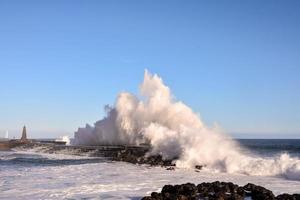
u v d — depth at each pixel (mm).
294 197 18016
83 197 20250
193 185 19875
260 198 18484
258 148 66625
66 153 54312
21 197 20312
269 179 26766
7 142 74062
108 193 21281
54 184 24500
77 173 30297
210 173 30156
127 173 30219
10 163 39688
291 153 50594
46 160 43094
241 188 19875
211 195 18438
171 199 17672
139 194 20922
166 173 30141
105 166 35625
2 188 23016
